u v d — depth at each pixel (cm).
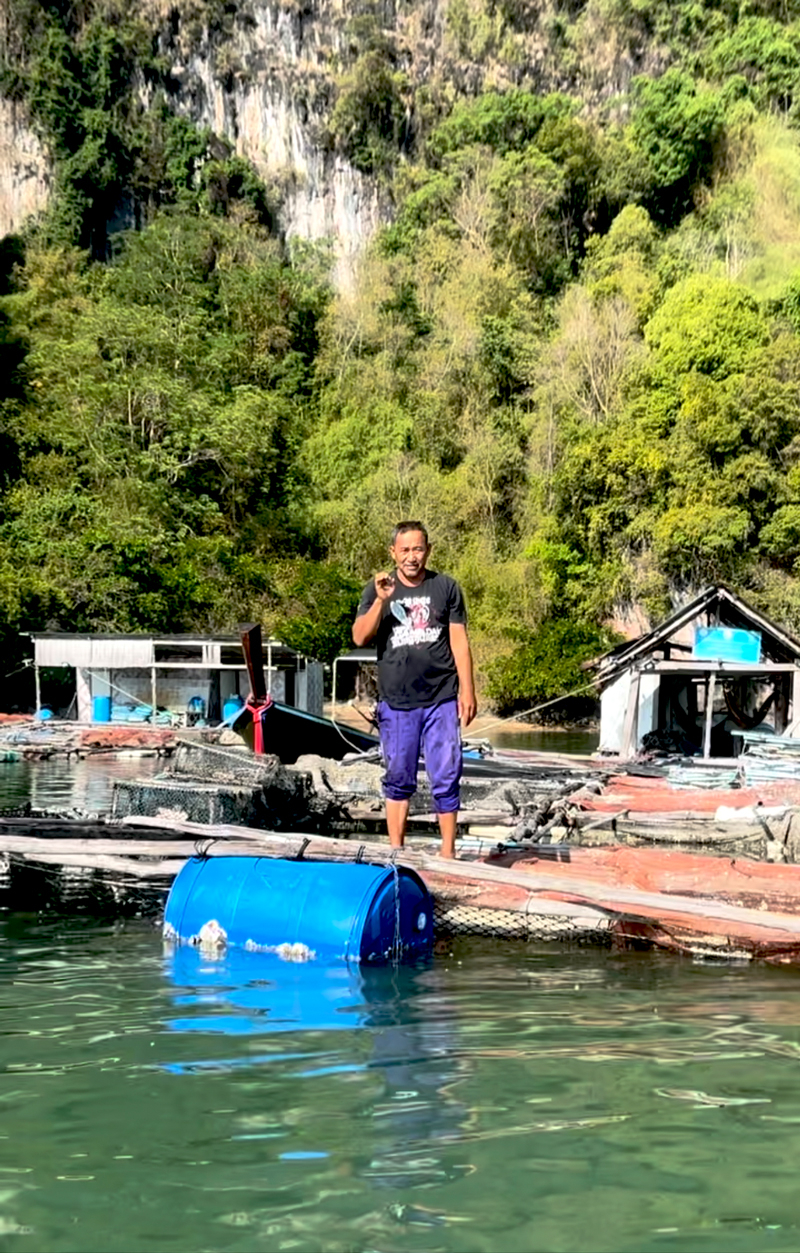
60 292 4781
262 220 5656
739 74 5997
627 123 5928
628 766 1368
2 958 528
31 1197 263
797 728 1636
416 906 559
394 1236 244
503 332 4634
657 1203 260
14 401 4062
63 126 5266
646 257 4994
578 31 6375
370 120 5809
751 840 786
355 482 4344
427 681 593
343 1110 319
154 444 3997
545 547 3828
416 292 5034
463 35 6194
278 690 2780
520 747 2459
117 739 2169
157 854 641
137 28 5556
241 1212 255
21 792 1459
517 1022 417
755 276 4750
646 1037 397
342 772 1173
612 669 1762
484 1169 278
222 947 550
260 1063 363
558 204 5412
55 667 2992
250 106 5769
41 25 5331
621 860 656
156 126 5550
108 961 521
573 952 556
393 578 595
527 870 623
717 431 3594
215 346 4684
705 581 3584
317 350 5031
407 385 4619
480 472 4197
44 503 3497
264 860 581
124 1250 238
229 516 4178
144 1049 379
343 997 457
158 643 2669
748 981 492
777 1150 291
